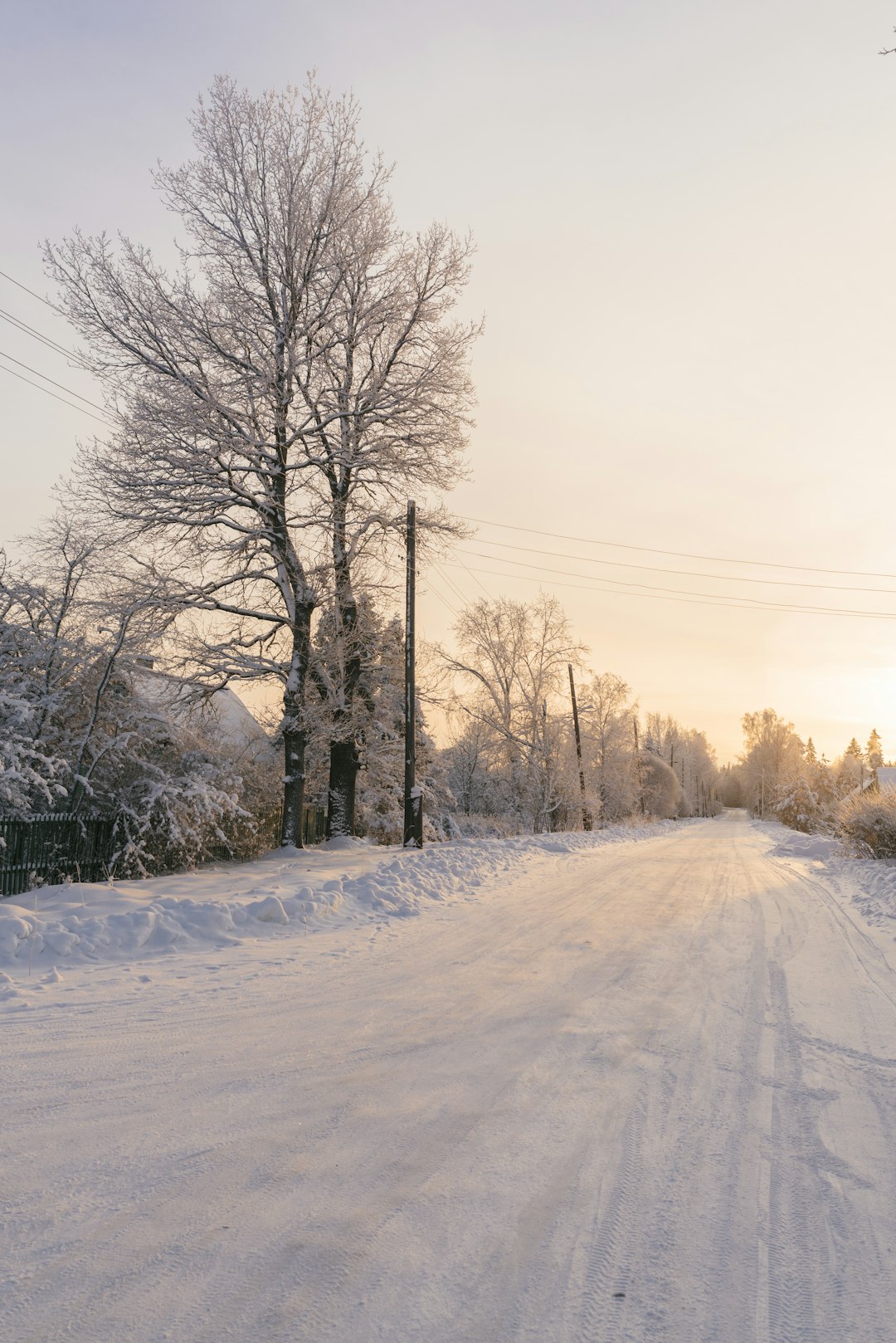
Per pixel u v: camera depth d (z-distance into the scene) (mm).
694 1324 2787
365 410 21609
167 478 19625
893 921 12523
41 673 14633
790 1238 3381
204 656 20422
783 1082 5297
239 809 16484
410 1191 3736
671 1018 6793
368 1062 5555
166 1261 3133
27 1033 6141
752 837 48812
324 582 22125
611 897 15195
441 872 16953
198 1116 4602
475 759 48688
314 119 21078
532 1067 5516
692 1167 4043
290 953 9422
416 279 22562
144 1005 7004
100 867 14047
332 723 22844
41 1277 3008
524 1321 2791
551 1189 3789
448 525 23984
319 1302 2873
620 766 62844
